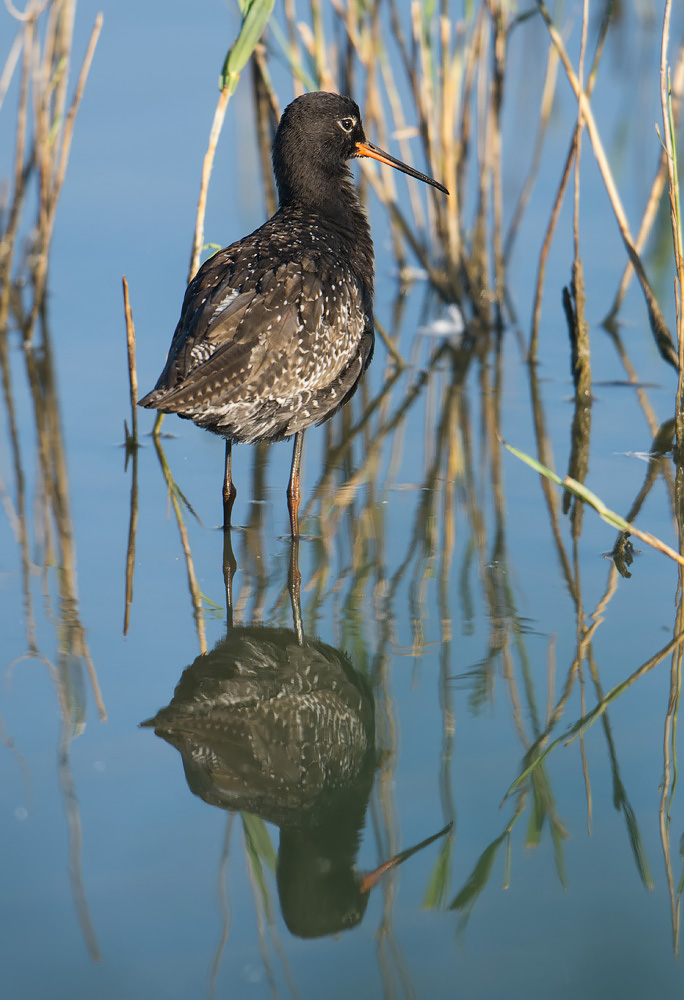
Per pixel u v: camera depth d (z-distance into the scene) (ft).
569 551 36.76
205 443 45.85
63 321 54.75
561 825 25.11
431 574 35.55
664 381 48.96
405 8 68.49
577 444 43.93
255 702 29.73
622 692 29.58
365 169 56.03
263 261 35.42
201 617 33.14
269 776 26.94
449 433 45.88
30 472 42.63
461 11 67.15
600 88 72.79
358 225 41.73
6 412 47.19
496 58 52.03
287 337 34.06
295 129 40.52
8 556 36.45
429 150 55.16
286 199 41.29
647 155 66.28
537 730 28.14
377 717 28.66
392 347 52.49
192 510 40.04
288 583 35.22
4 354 51.98
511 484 41.63
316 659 31.42
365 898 23.26
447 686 29.86
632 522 37.68
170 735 27.68
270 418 35.29
